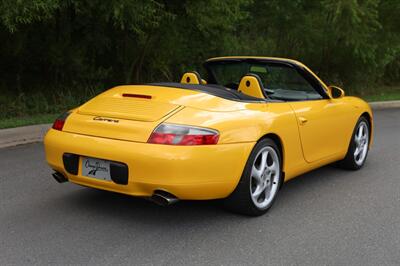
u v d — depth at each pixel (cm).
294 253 383
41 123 984
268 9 1822
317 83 561
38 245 385
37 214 454
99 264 355
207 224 437
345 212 485
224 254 377
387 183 598
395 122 1209
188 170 391
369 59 1934
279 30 1908
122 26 1046
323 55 2003
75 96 1286
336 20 1727
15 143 817
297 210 486
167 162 387
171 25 1323
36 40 1233
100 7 1048
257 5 1823
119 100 453
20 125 951
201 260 365
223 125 416
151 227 427
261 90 509
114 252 375
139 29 1160
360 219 466
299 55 1986
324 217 468
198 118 412
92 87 1350
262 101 488
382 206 507
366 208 499
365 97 1920
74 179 435
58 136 441
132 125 410
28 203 484
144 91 466
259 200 464
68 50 1270
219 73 606
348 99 630
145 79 1551
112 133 414
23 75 1298
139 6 1056
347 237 420
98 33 1293
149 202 490
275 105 491
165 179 390
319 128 543
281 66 551
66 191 525
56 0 880
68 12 1181
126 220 441
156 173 390
